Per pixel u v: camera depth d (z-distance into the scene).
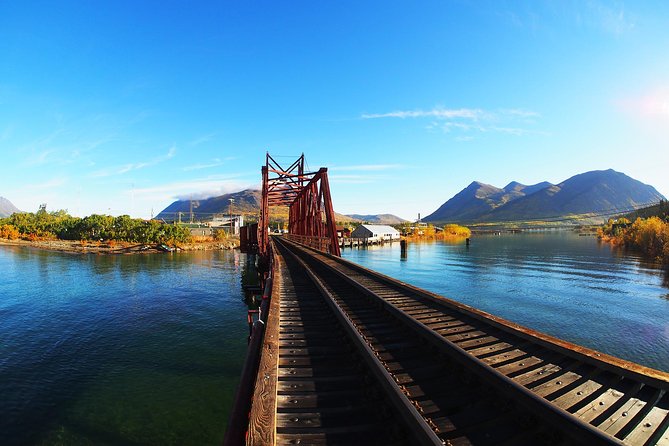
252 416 3.53
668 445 3.67
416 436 3.47
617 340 22.19
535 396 3.96
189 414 12.96
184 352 19.69
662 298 33.31
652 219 76.50
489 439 3.71
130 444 11.15
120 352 19.67
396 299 10.78
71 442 11.24
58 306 30.95
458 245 118.12
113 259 69.81
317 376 5.33
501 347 6.41
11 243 96.38
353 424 4.02
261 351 5.60
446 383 5.08
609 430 3.89
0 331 23.67
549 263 62.12
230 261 69.31
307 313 9.27
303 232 40.53
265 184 36.53
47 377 16.19
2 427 12.05
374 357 5.25
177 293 37.03
